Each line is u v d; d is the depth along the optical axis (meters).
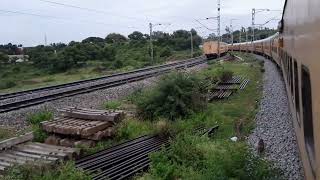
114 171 10.04
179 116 16.48
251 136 13.62
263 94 23.45
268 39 46.72
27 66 78.94
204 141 12.09
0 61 83.06
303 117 6.47
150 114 16.73
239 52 87.50
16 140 11.72
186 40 115.06
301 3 6.26
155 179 9.39
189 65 49.66
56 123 13.53
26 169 9.18
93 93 23.86
